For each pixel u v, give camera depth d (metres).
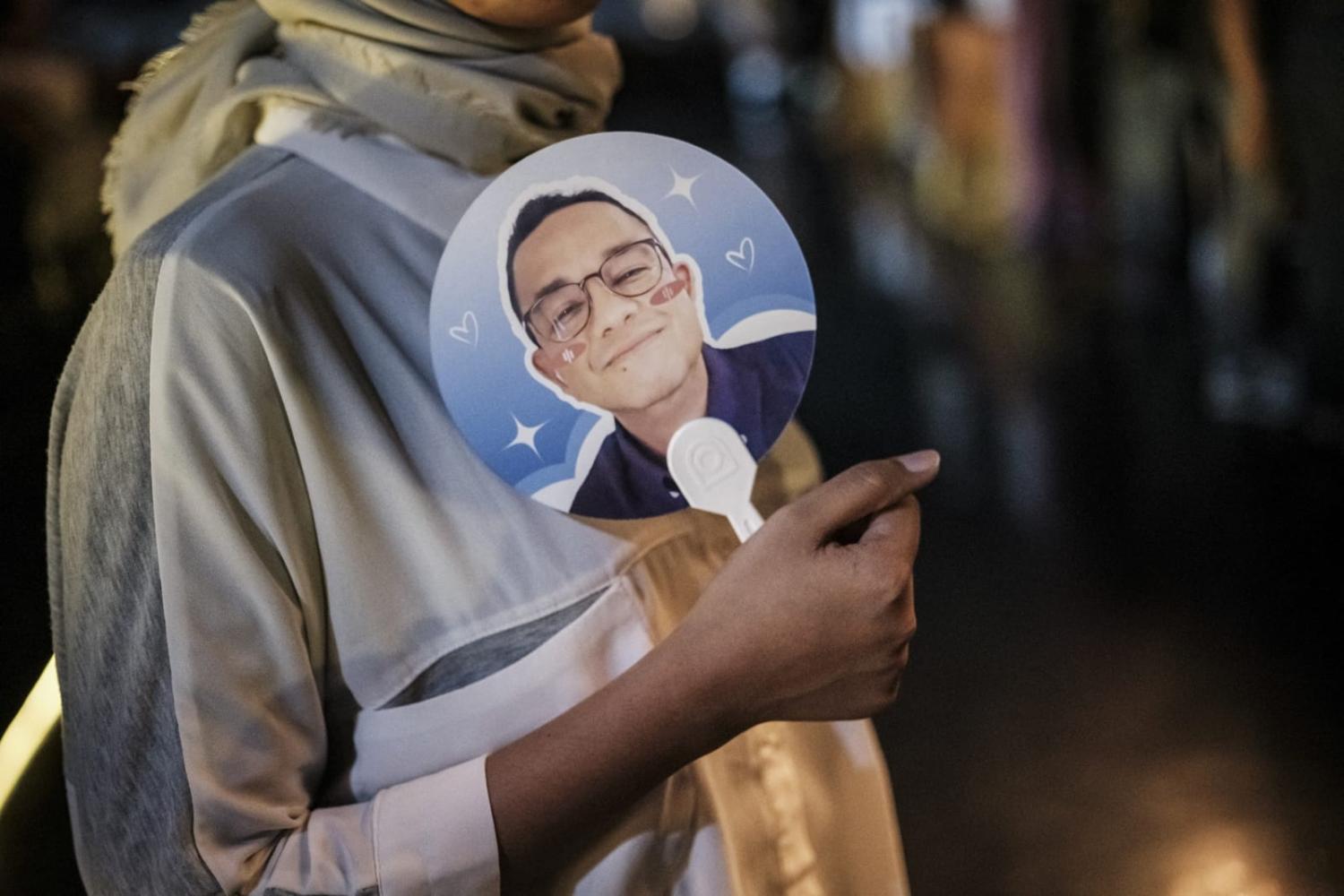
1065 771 2.26
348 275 0.70
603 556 0.71
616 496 0.68
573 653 0.69
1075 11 5.51
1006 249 6.23
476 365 0.66
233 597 0.65
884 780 0.88
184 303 0.65
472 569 0.69
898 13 8.70
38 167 3.58
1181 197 4.89
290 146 0.72
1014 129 6.02
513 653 0.69
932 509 3.36
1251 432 3.56
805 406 4.36
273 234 0.67
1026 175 5.94
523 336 0.67
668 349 0.68
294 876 0.64
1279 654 2.52
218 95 0.75
